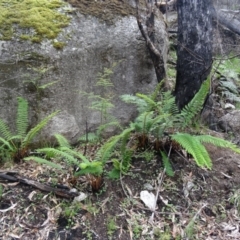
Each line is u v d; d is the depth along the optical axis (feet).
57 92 6.36
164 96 6.48
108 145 5.40
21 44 6.04
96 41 6.55
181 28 7.09
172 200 5.65
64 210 5.23
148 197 5.58
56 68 6.25
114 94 6.91
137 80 7.06
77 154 5.23
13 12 6.24
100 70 6.68
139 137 6.21
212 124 7.79
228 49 10.64
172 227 5.27
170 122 5.92
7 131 5.88
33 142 6.31
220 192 5.92
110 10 6.85
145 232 5.15
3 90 6.06
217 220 5.47
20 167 5.89
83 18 6.58
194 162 6.24
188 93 7.25
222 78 9.37
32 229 5.02
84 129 6.77
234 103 8.94
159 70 6.97
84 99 6.64
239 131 7.67
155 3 7.70
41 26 6.21
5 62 5.96
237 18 10.41
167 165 5.88
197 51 7.02
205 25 6.98
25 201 5.30
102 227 5.14
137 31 6.88
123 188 5.64
